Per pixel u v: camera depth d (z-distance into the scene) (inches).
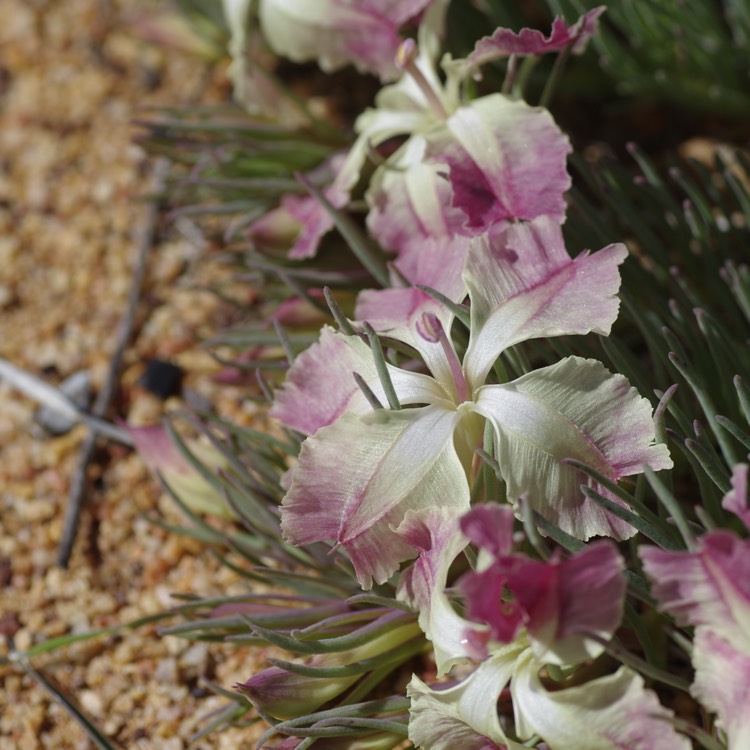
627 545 13.5
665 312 13.9
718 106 15.7
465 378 12.8
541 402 12.6
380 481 12.6
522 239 13.0
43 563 14.7
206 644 14.2
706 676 12.0
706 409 12.8
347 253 14.9
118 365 15.3
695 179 15.5
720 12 15.9
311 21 14.7
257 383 14.6
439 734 12.5
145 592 14.5
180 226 15.9
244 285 15.6
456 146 13.8
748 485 12.8
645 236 14.1
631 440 12.6
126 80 16.7
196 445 14.3
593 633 11.9
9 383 15.4
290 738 13.0
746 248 14.3
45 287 15.8
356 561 12.6
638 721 12.0
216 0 16.1
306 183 14.0
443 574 12.4
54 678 14.2
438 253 13.5
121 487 14.9
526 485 12.5
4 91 16.8
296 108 15.5
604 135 15.9
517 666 12.2
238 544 14.1
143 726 14.0
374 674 13.3
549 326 12.8
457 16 15.6
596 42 15.1
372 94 16.4
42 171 16.4
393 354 13.2
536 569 11.8
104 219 16.1
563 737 12.0
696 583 11.9
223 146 15.4
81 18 17.2
